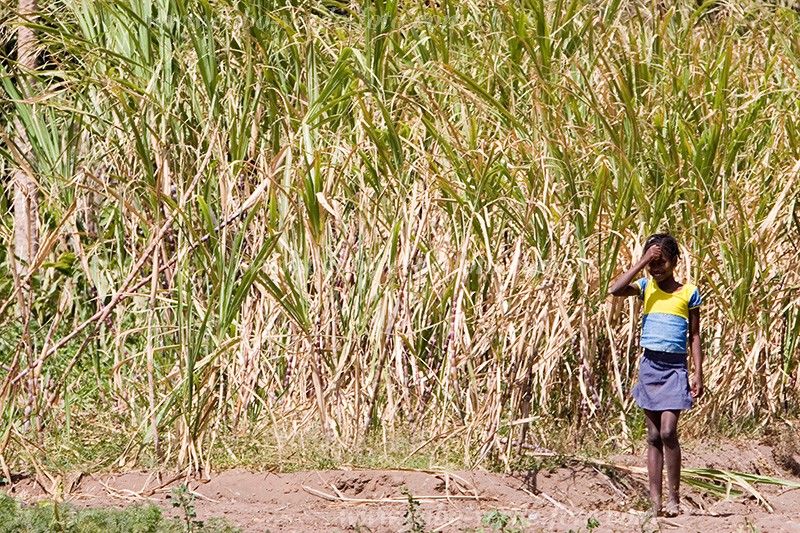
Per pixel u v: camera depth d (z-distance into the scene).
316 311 23.25
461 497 20.31
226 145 25.31
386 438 22.50
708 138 26.98
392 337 23.39
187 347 22.20
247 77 24.89
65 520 16.80
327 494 20.28
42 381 25.25
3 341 28.52
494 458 21.97
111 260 27.50
